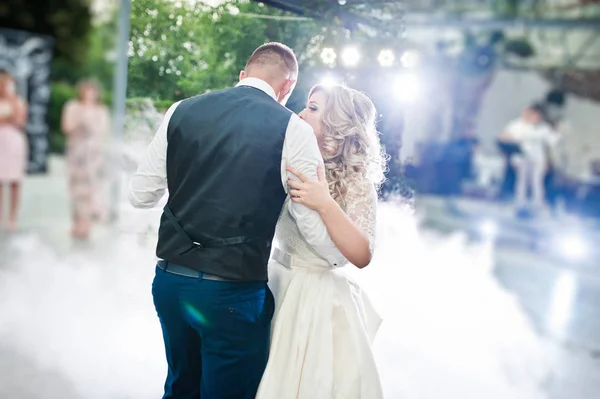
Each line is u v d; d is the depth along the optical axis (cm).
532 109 1216
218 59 375
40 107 708
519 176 1195
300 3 395
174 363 222
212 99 207
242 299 204
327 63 420
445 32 1358
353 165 230
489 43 1373
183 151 203
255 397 215
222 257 199
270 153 201
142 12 361
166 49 367
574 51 1401
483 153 1435
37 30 705
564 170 1331
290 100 421
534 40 1387
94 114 622
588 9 1126
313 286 227
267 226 206
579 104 1458
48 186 691
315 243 210
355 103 236
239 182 200
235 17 376
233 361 207
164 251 206
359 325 230
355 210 226
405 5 442
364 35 437
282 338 222
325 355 222
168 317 212
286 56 219
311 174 205
